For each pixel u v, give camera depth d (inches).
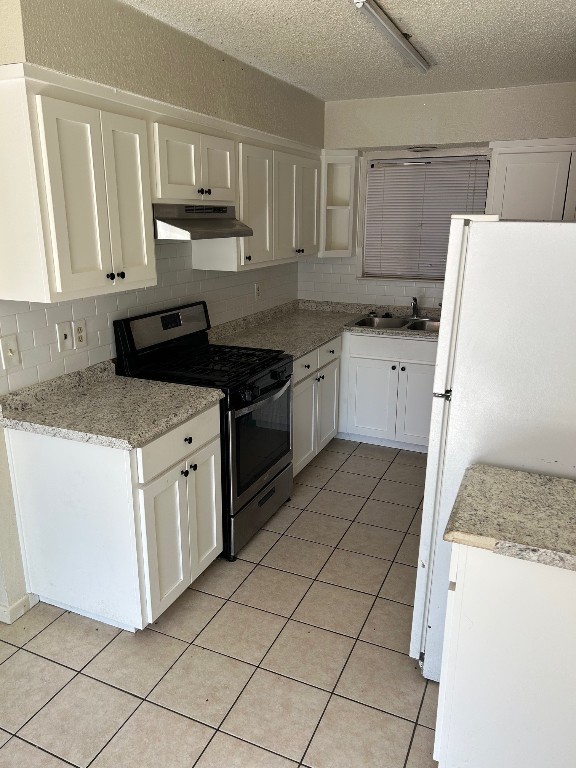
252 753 72.4
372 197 175.9
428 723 76.9
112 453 82.0
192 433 94.6
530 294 66.4
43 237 76.0
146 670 85.4
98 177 83.1
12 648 89.3
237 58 116.5
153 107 94.3
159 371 111.1
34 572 96.0
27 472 90.2
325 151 164.9
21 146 73.6
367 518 129.4
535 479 67.5
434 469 76.7
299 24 96.6
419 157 167.3
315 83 139.6
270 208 136.0
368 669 86.0
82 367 103.1
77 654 88.3
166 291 123.6
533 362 67.9
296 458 140.7
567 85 140.8
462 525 56.9
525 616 56.9
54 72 75.3
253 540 120.3
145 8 88.4
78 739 74.1
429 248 173.9
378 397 165.2
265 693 81.6
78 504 87.7
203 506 101.1
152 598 88.8
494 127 149.7
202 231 101.8
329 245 177.2
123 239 89.8
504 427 70.9
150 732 75.2
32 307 91.8
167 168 98.2
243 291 155.3
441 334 72.1
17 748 72.8
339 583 106.3
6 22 70.8
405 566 111.5
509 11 91.4
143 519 85.0
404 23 96.8
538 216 152.8
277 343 139.9
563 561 52.1
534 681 58.4
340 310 185.3
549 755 60.0
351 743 73.9
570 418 67.9
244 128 122.0
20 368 91.0
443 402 74.2
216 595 102.7
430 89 147.4
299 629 94.3
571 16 93.4
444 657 61.2
